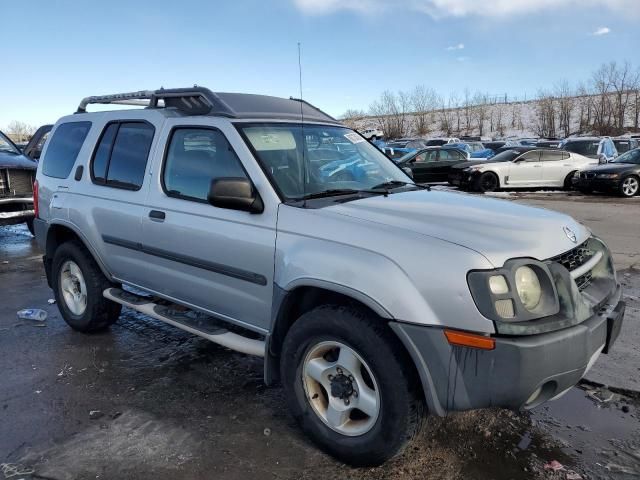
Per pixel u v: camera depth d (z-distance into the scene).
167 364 4.14
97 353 4.36
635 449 2.97
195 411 3.42
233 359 4.23
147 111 4.13
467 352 2.37
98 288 4.57
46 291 6.25
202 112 3.76
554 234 2.79
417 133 73.62
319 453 2.95
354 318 2.67
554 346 2.37
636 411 3.38
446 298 2.41
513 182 18.08
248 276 3.20
